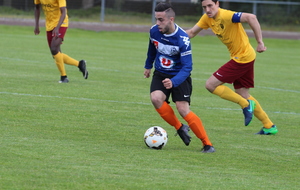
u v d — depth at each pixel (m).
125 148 15.34
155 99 15.17
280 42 80.75
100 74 33.72
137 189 11.38
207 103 25.17
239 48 18.20
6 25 75.56
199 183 12.12
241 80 18.72
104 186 11.45
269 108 25.05
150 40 15.53
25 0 87.25
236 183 12.32
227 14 17.69
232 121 21.09
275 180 12.84
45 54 43.94
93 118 19.62
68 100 23.03
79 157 13.88
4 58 38.97
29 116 19.14
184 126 15.60
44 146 14.89
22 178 11.69
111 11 92.75
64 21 27.72
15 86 25.88
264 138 18.16
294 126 20.72
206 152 15.39
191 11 97.38
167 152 15.18
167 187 11.65
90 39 68.31
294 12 96.69
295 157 15.48
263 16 96.00
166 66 15.29
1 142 15.01
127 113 21.09
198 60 49.47
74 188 11.20
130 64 41.47
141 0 94.25
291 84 35.06
